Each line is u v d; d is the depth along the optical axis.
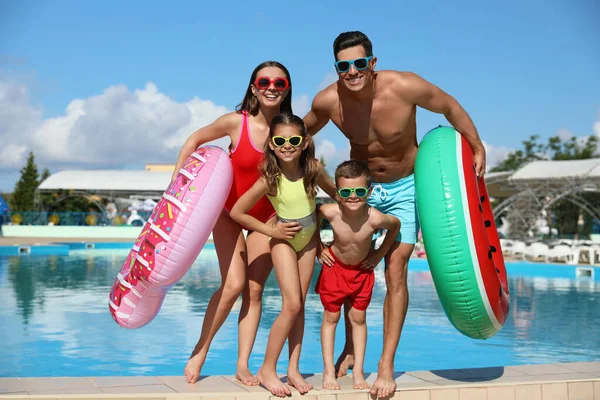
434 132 4.18
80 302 9.67
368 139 4.23
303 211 3.97
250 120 4.21
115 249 22.94
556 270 15.18
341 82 4.19
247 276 4.27
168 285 3.98
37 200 35.16
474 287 3.78
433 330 7.75
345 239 3.99
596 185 20.75
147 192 35.28
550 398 4.07
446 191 3.79
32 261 17.27
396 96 4.07
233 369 5.88
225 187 3.98
